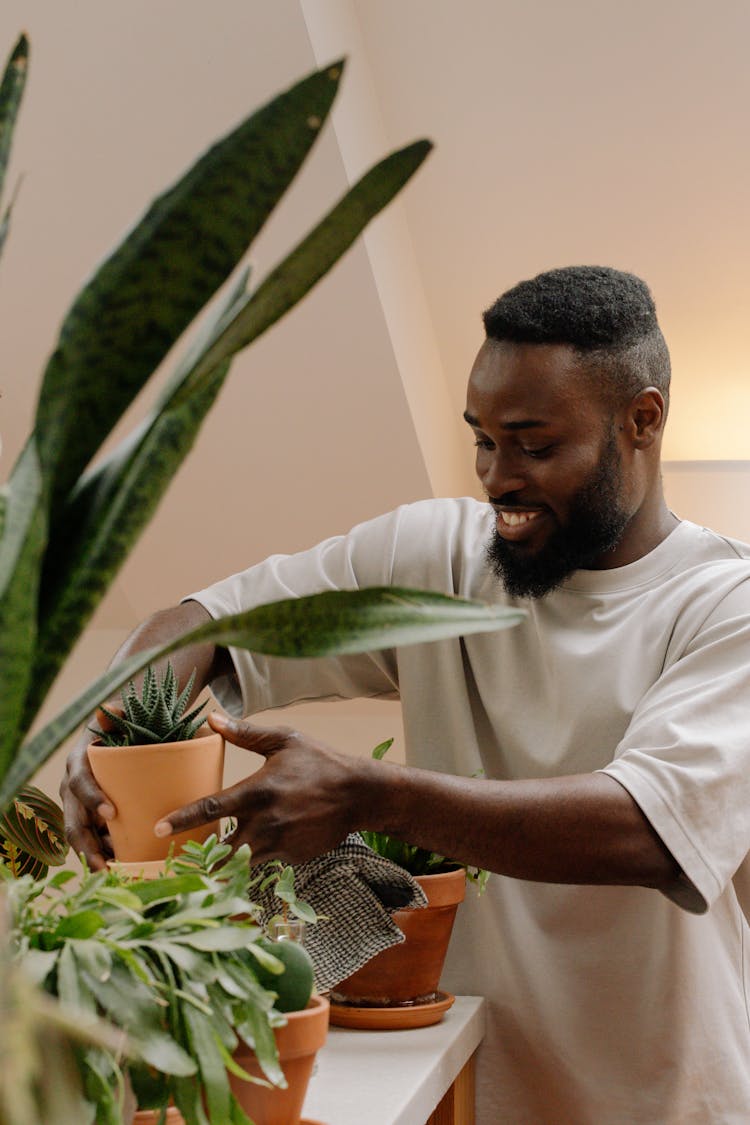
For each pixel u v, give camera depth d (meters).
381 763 0.97
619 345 1.19
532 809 0.98
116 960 0.57
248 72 2.03
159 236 0.41
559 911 1.23
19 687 0.41
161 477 0.46
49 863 1.26
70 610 0.44
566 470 1.17
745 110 2.14
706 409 2.63
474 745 1.32
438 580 1.37
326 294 2.26
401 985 1.11
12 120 0.43
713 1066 1.19
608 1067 1.20
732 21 2.04
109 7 2.00
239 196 0.41
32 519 0.39
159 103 2.10
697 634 1.19
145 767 0.90
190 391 0.43
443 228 2.45
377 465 2.56
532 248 2.44
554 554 1.21
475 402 1.19
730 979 1.23
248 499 2.70
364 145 2.19
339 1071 0.96
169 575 2.93
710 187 2.27
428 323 2.59
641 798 1.00
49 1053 0.35
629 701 1.21
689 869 1.00
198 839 0.92
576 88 2.18
